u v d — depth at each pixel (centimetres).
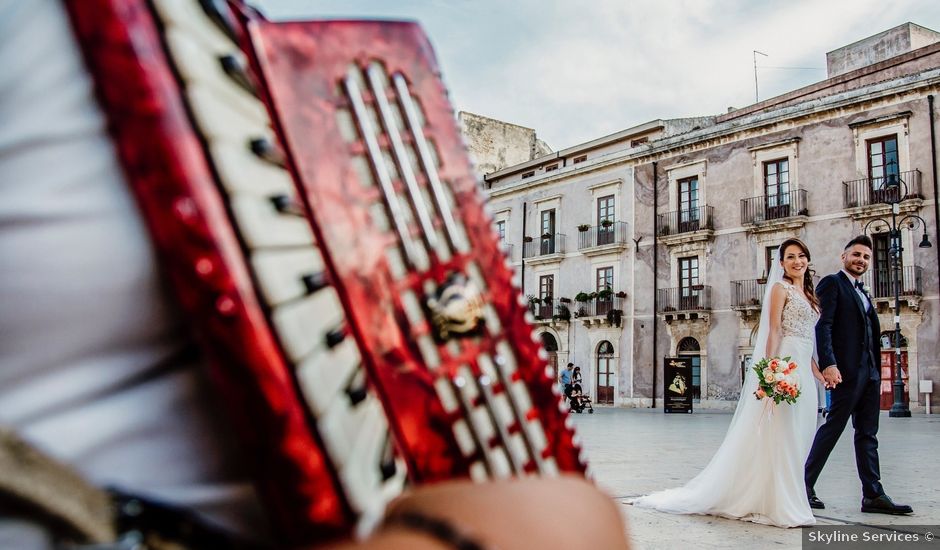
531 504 24
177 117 28
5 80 29
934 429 1302
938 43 2147
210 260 27
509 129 3553
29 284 29
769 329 373
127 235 29
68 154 29
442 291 39
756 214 2341
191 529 29
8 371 28
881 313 2105
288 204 32
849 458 693
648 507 383
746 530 317
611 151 2884
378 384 36
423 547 21
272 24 40
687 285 2516
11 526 27
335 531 29
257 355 27
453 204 43
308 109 39
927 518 353
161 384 30
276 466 28
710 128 2470
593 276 2786
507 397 41
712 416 1909
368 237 39
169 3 30
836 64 2791
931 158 2022
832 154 2205
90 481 28
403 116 44
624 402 2623
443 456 37
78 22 28
